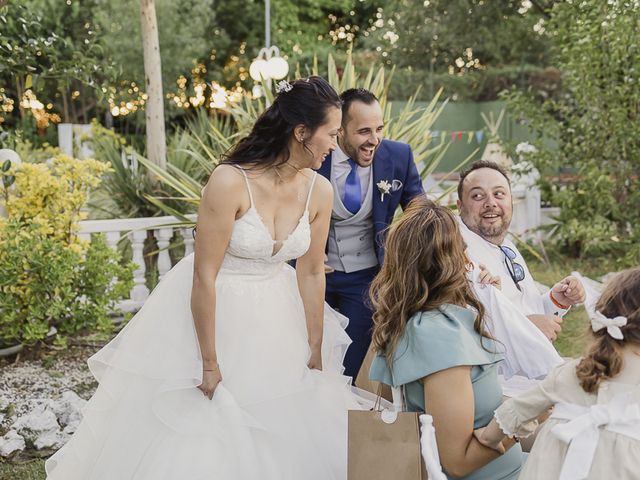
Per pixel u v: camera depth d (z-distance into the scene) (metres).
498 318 2.90
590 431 2.02
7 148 5.91
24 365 5.20
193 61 20.30
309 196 2.95
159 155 7.50
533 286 3.39
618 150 8.03
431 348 2.23
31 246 5.04
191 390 2.78
